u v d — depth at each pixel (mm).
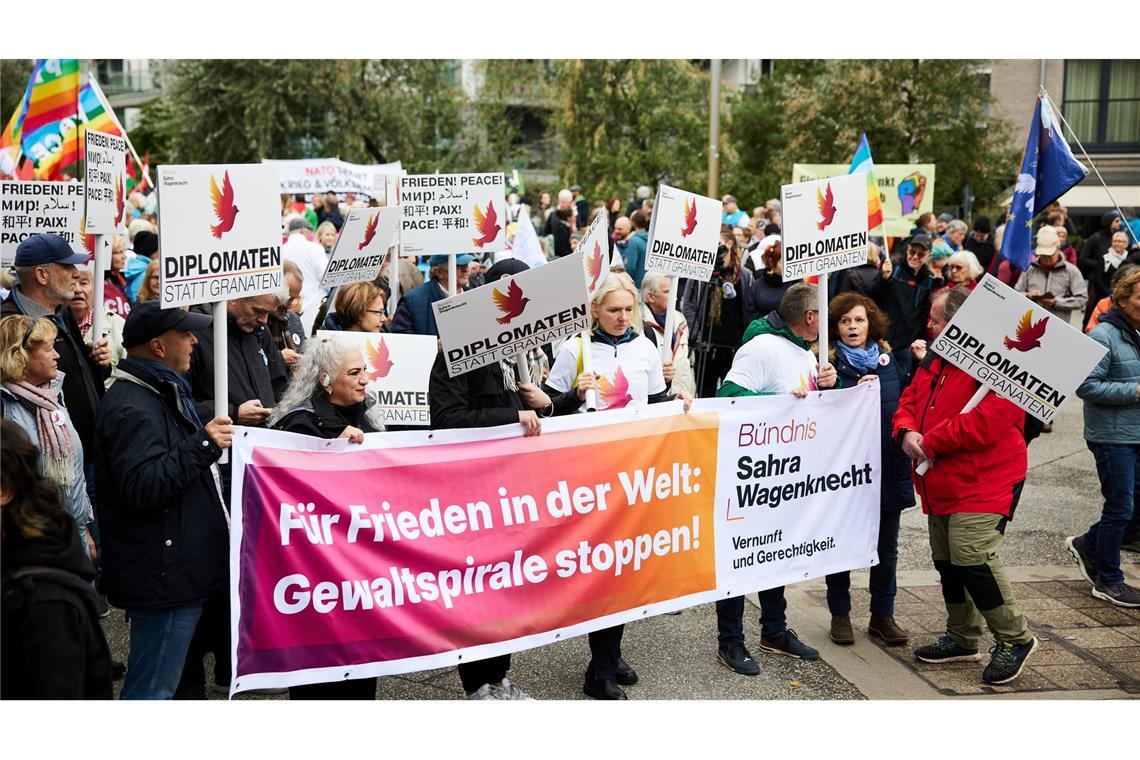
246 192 4348
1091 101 28297
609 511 5051
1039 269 12375
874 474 5922
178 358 4160
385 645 4398
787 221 5711
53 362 4676
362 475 4344
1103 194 28188
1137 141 27906
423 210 7723
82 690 3066
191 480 3959
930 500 5523
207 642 5094
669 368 6477
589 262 6445
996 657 5387
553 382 5613
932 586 6973
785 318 5695
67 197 6594
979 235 13906
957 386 5484
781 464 5609
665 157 30625
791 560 5684
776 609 5793
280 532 4133
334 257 7129
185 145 34469
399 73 35688
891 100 26234
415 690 5277
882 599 5992
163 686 4133
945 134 26000
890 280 9383
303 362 4383
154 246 9227
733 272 10625
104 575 4109
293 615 4180
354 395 4359
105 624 6035
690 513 5332
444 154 36656
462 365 4625
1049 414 5164
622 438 5082
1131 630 6145
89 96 9852
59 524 3119
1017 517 8586
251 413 4609
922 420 5621
